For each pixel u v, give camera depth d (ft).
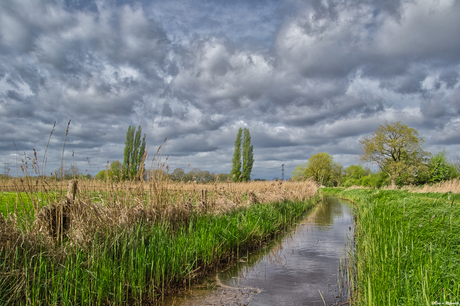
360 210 49.16
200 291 15.70
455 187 58.03
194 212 25.64
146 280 15.58
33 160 15.11
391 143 148.66
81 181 18.37
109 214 17.79
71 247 14.39
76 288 12.23
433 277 11.27
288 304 13.92
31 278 12.05
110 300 13.34
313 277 18.04
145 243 18.31
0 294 11.05
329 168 266.36
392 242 16.65
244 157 147.84
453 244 15.57
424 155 145.18
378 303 10.52
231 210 31.73
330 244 27.45
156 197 22.40
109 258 14.71
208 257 19.58
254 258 22.56
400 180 147.84
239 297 14.88
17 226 14.03
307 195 71.97
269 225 31.50
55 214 15.52
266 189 50.34
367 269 15.31
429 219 20.59
